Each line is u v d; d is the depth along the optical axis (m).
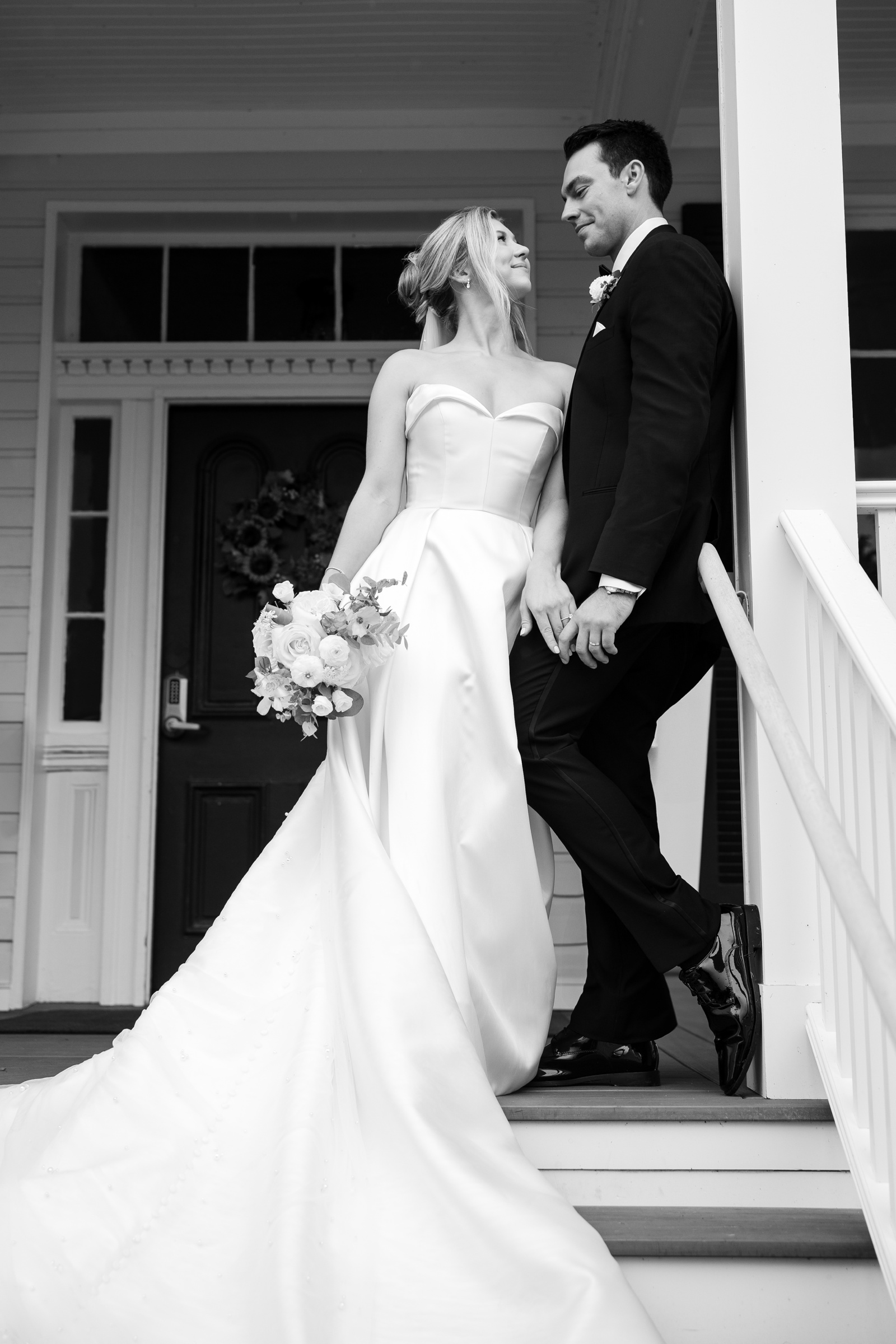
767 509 2.22
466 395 2.36
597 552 2.12
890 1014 1.22
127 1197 1.71
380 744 2.18
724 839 4.45
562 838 2.18
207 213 4.64
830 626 2.06
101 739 4.53
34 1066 2.85
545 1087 2.23
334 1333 1.48
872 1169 1.75
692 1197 1.95
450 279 2.53
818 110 2.31
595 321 2.36
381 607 2.24
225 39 4.20
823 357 2.25
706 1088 2.19
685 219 4.61
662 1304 1.76
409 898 1.91
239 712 4.59
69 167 4.67
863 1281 1.76
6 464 4.57
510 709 2.17
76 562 4.68
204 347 4.64
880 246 4.72
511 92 4.51
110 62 4.32
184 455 4.73
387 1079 1.73
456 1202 1.62
